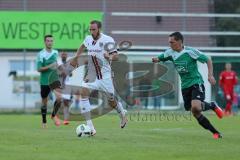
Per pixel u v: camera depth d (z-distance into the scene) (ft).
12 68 284.41
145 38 290.15
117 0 299.79
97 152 94.27
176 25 296.10
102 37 130.82
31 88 284.61
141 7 302.04
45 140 112.98
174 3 302.66
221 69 287.89
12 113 255.70
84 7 301.84
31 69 284.00
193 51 119.44
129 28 291.79
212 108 122.52
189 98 122.01
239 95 287.07
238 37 293.64
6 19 257.96
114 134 127.34
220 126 165.89
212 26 295.69
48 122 183.62
